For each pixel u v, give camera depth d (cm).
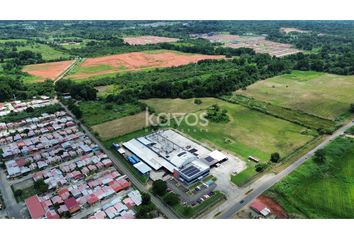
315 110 16500
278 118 15475
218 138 13375
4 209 9156
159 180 9844
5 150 12425
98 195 9606
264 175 10638
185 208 8981
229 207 9100
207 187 9912
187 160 11219
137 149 12394
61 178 10544
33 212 8888
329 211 8819
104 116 15950
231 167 11131
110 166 11462
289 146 12581
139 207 9200
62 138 13475
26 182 10525
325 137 13400
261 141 13050
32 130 14375
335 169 10869
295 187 9888
